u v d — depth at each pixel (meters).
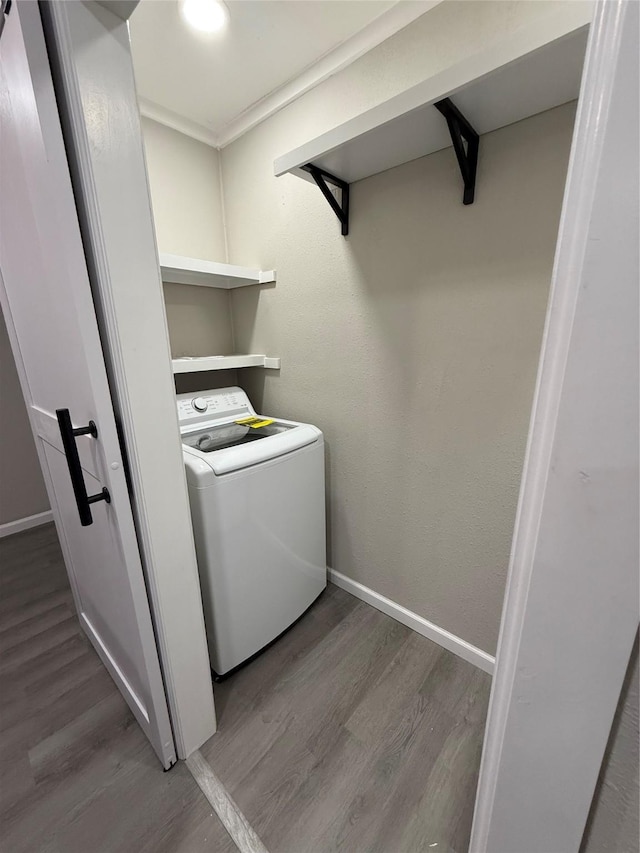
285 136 1.53
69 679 1.42
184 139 1.70
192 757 1.15
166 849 0.94
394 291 1.36
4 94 0.77
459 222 1.16
